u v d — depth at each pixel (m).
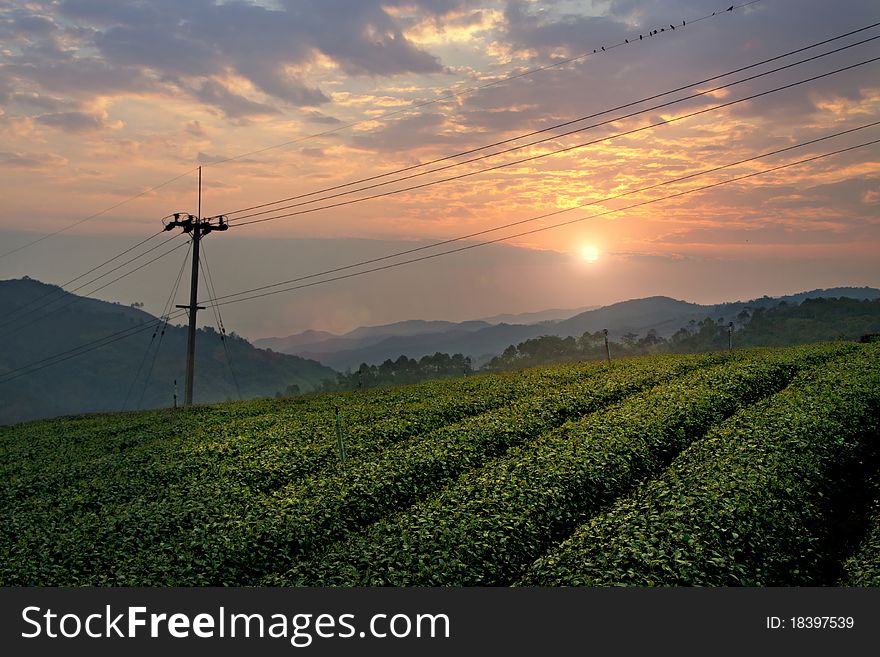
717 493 26.81
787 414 38.41
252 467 39.06
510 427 42.72
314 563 25.78
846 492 31.27
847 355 62.03
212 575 25.42
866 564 23.78
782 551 24.11
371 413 52.66
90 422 72.44
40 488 42.12
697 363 64.38
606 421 41.06
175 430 57.09
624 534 24.44
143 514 32.22
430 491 33.75
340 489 32.75
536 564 23.80
